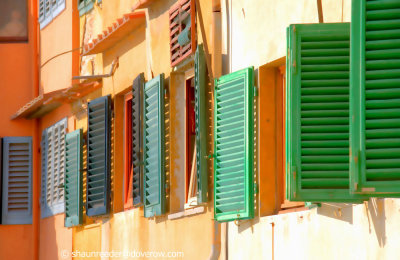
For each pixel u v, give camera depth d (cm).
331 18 1015
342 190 879
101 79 1923
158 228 1572
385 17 770
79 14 2164
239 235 1260
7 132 2550
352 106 774
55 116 2331
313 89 901
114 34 1761
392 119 767
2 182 2534
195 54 1376
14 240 2517
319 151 890
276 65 1191
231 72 1301
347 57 904
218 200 1255
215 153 1260
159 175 1521
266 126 1190
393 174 765
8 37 2614
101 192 1841
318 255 1029
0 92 2581
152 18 1619
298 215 1080
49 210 2366
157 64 1595
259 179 1184
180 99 1512
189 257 1436
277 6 1157
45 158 2433
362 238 931
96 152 1886
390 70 768
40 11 2500
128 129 1812
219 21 1331
